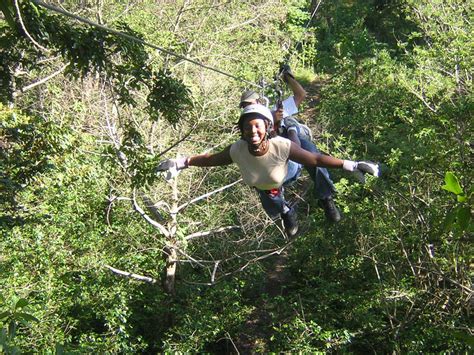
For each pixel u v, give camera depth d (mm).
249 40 22953
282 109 5098
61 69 16234
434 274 15211
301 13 29297
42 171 11477
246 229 17172
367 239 16250
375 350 16188
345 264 17078
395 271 16172
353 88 22172
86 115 16312
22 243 14312
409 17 19516
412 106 16969
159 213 16672
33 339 13359
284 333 15000
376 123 19500
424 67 17500
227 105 17891
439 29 18500
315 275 18422
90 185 14328
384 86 21281
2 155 11094
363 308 15508
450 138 13438
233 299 16609
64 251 14828
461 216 3453
